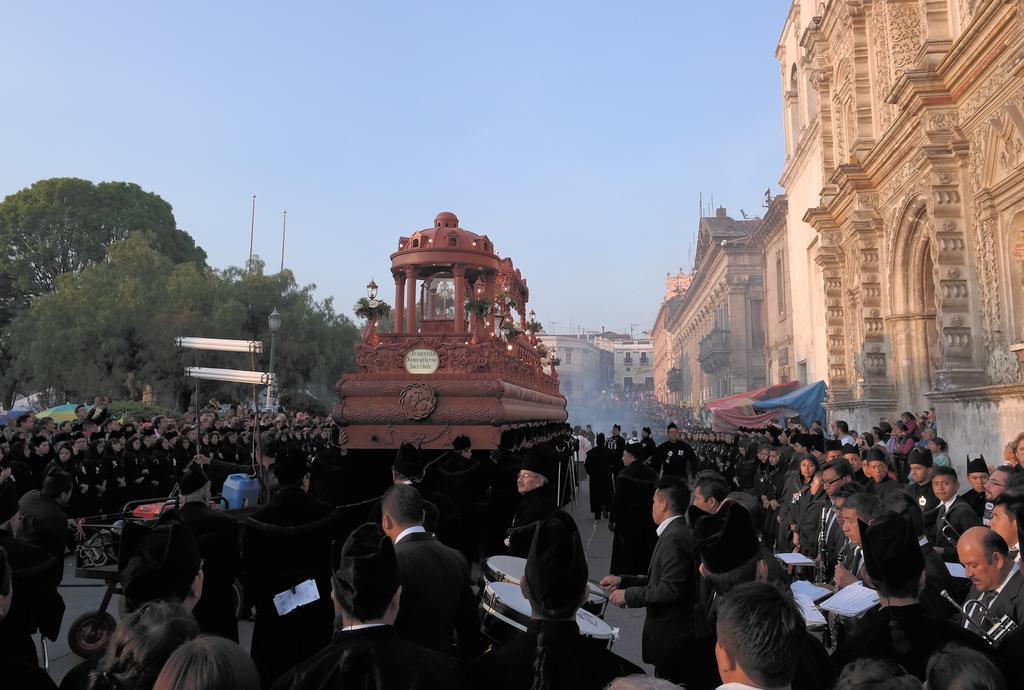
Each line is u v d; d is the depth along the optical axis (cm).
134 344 3306
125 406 2500
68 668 631
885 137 1764
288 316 3862
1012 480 543
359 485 1076
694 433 3114
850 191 2136
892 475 784
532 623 276
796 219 3222
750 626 210
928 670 226
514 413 1076
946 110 1496
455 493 859
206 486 479
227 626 454
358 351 1078
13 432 1238
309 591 422
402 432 1018
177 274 3581
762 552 356
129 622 240
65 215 4619
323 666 254
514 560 511
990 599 376
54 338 3106
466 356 1061
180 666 198
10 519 618
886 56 1905
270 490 928
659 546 434
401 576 275
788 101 3272
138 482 1274
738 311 4931
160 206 5100
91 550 805
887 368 2012
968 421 1323
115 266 3562
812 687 273
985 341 1400
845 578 455
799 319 3203
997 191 1342
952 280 1473
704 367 5606
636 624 784
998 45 1279
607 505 1711
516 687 261
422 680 248
